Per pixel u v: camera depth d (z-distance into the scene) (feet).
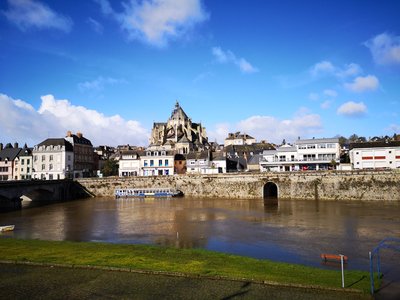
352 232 115.55
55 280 64.13
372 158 253.03
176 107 504.84
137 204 210.38
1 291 59.06
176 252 86.17
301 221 138.72
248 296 55.93
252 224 133.90
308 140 285.43
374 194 205.57
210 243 102.78
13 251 86.79
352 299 54.70
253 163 331.16
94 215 165.58
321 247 96.17
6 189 191.21
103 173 352.69
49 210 188.85
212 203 208.13
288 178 228.63
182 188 258.16
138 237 113.09
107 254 83.35
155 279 64.28
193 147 430.20
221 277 64.18
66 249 89.61
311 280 63.46
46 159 332.19
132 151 343.05
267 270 70.18
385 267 75.41
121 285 61.26
